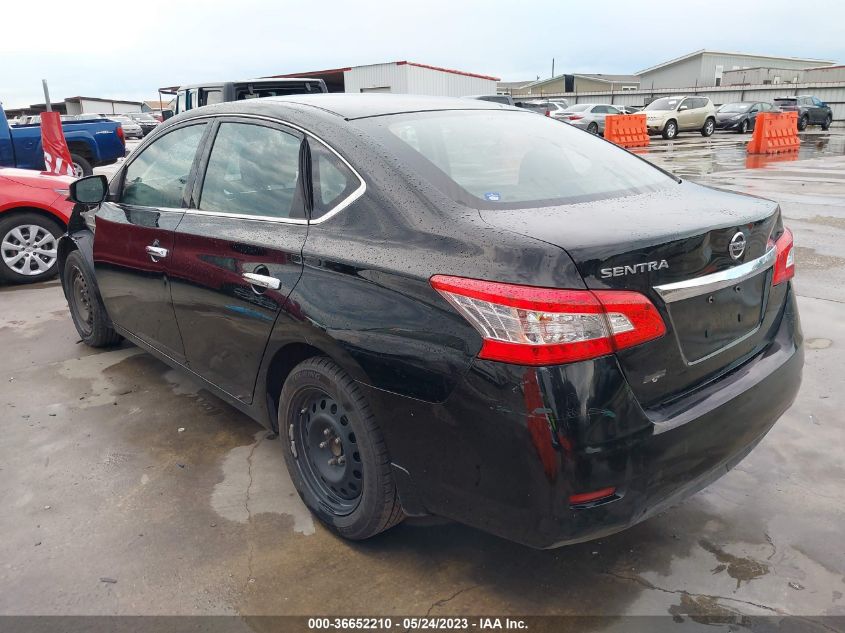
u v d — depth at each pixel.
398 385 2.23
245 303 2.84
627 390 2.03
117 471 3.26
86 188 4.04
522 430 1.97
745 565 2.53
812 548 2.61
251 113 3.11
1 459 3.38
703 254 2.21
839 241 7.49
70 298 4.92
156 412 3.87
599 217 2.26
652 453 2.08
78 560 2.63
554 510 2.00
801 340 2.76
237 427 3.69
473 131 2.92
